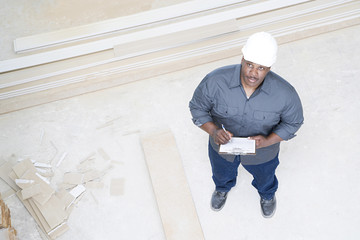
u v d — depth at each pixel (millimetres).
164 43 4203
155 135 3824
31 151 3846
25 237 3391
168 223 3375
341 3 4324
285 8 4348
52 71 4152
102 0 4531
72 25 4379
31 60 4152
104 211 3512
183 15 4344
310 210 3416
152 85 4156
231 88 2395
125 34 4297
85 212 3510
